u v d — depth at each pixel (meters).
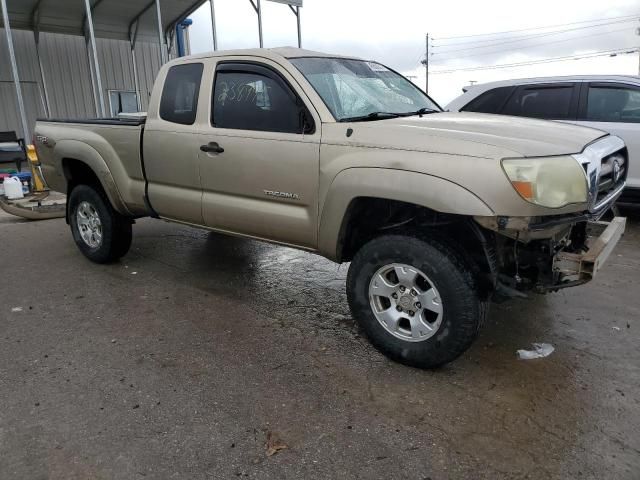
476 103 7.11
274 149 3.65
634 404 2.92
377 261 3.29
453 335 3.05
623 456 2.51
